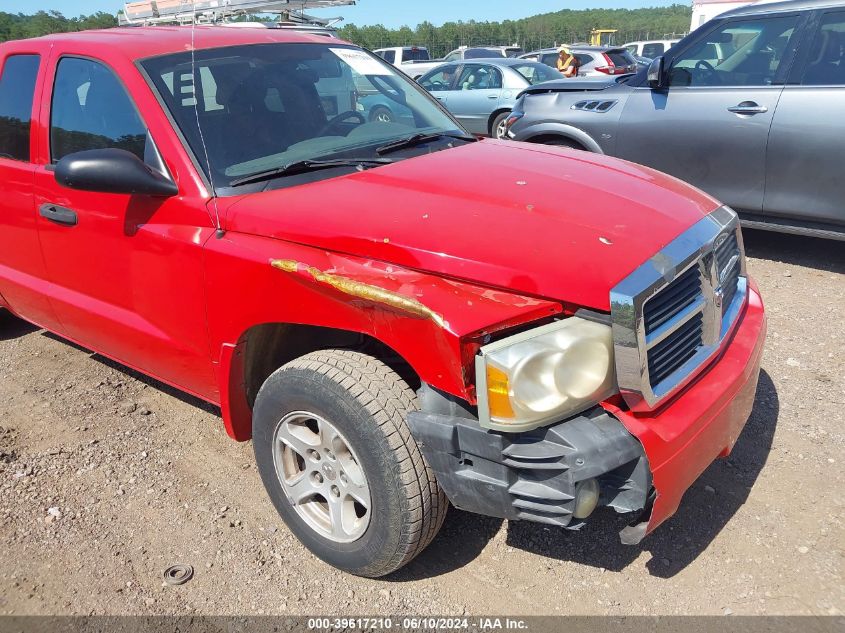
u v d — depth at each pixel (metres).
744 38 5.29
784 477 2.98
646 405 2.08
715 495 2.89
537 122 6.43
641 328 2.03
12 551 2.78
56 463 3.32
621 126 5.90
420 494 2.22
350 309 2.26
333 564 2.57
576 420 2.04
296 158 2.93
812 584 2.44
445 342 2.00
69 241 3.28
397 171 2.82
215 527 2.88
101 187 2.66
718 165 5.44
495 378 1.94
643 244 2.22
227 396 2.79
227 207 2.64
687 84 5.58
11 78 3.66
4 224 3.70
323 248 2.39
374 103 3.47
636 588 2.48
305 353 2.88
